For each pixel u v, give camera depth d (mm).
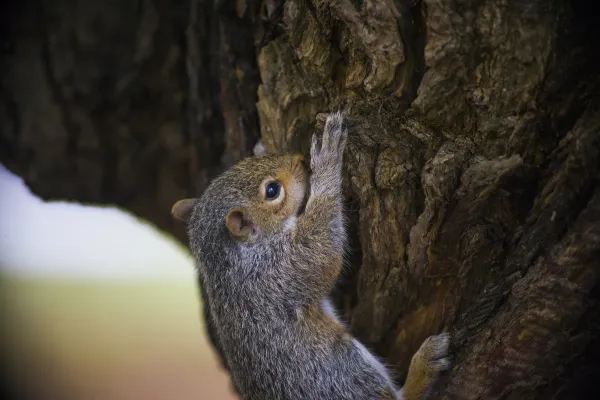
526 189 1365
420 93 1367
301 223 1415
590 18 1343
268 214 1426
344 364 1402
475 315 1373
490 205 1370
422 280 1394
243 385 1418
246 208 1426
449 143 1372
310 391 1403
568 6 1344
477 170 1364
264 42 1415
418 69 1369
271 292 1418
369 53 1370
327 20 1382
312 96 1406
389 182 1383
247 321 1420
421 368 1387
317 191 1409
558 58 1348
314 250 1411
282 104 1411
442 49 1354
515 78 1354
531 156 1361
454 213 1374
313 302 1413
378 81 1374
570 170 1343
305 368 1405
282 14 1405
